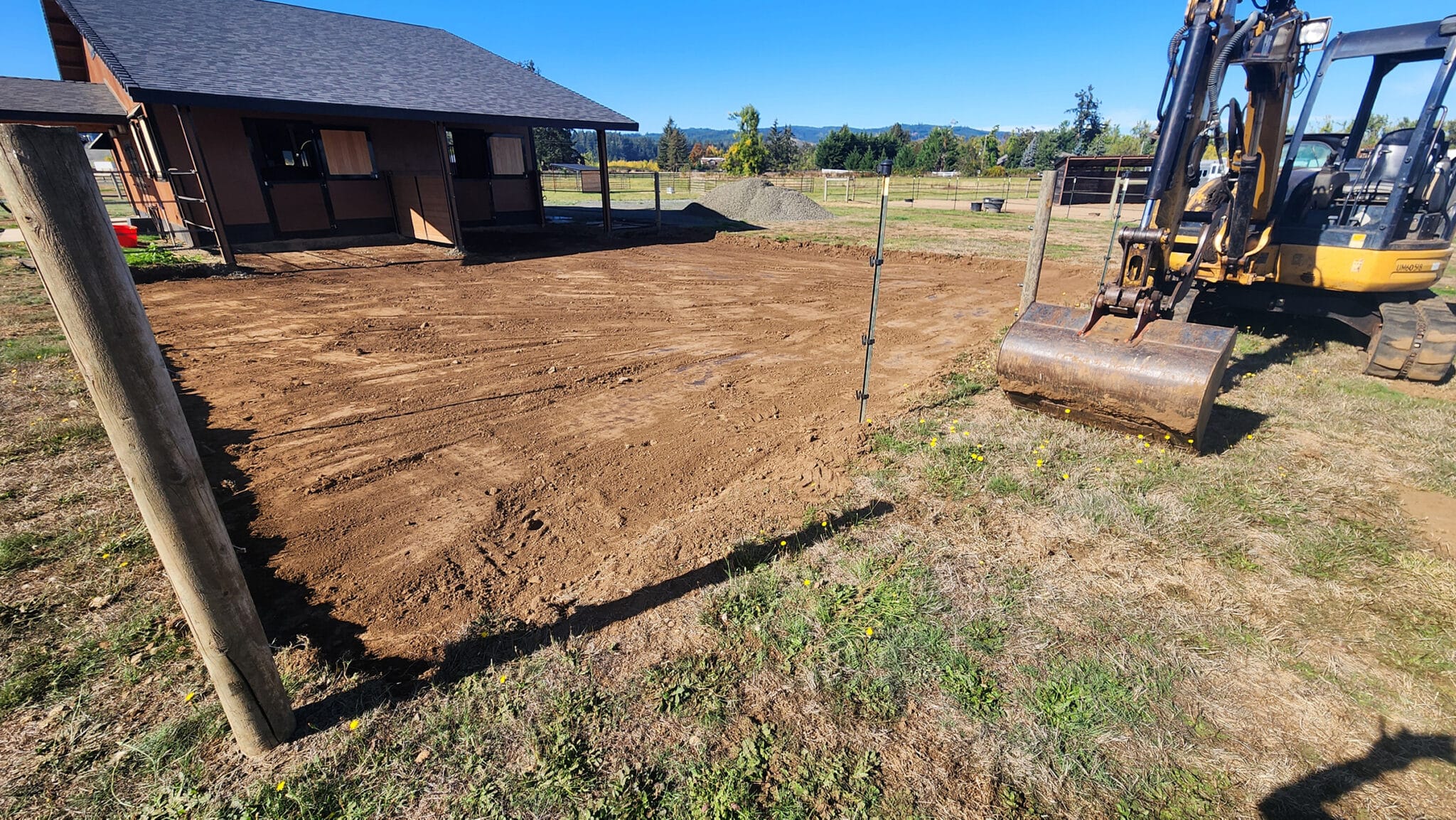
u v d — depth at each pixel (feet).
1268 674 9.25
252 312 29.17
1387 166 20.58
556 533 12.82
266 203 46.14
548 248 50.80
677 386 20.84
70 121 43.55
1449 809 7.43
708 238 57.77
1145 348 15.10
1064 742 8.25
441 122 44.73
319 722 8.46
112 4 44.45
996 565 11.54
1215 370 14.15
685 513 13.39
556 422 18.03
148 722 8.36
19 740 8.05
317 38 52.80
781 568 11.46
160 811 7.32
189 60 39.68
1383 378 20.71
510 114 48.49
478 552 12.18
